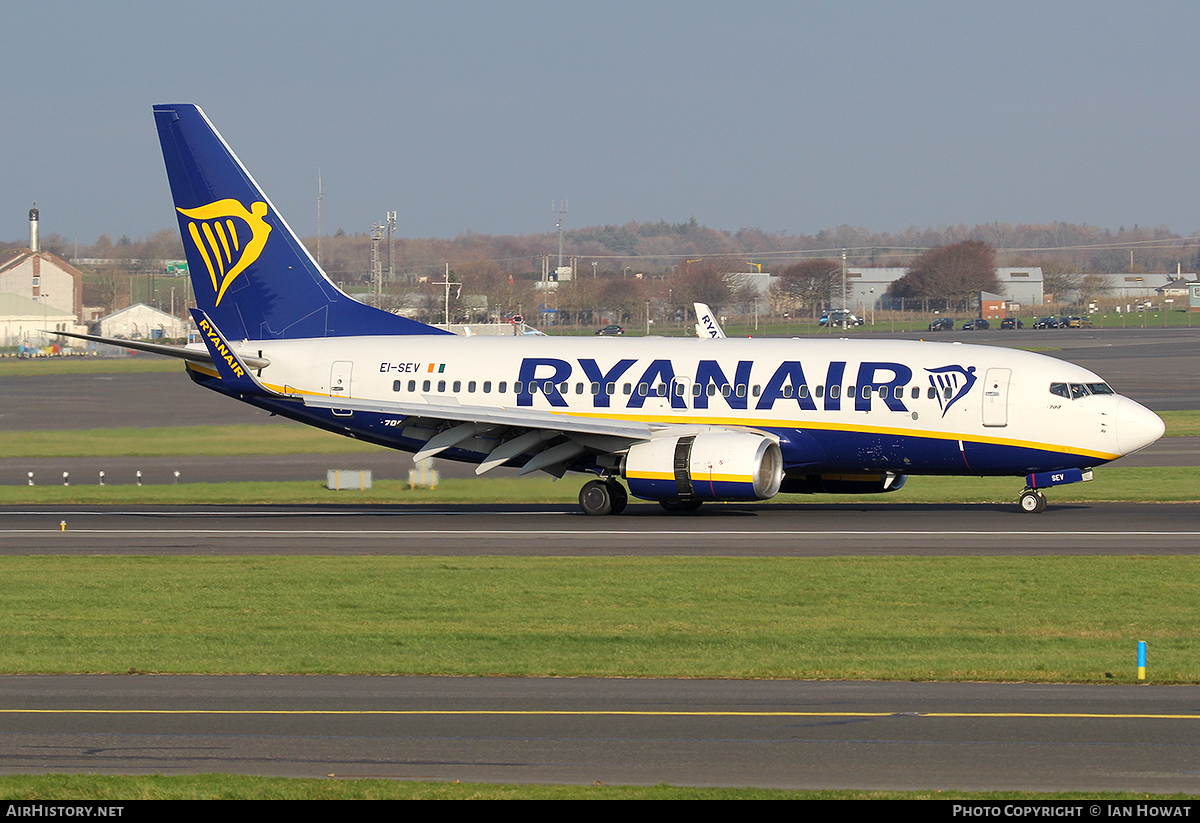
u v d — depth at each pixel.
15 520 163.12
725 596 106.31
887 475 167.62
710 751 61.78
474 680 77.94
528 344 175.12
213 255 183.88
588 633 92.19
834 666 80.50
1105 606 100.81
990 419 156.25
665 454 156.00
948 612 99.06
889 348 163.62
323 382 177.62
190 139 181.62
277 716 69.00
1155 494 176.75
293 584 114.12
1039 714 68.44
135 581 116.44
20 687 76.56
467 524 155.88
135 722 67.81
